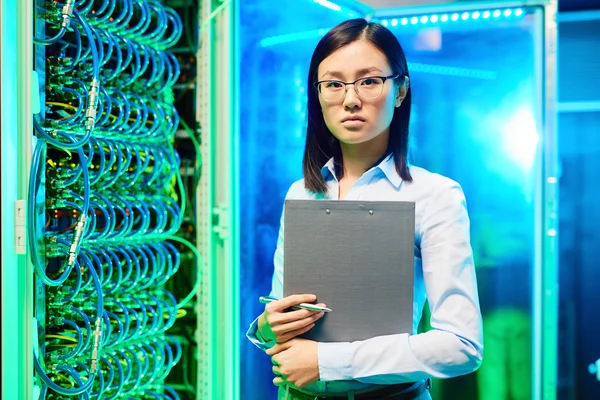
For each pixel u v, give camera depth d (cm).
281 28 221
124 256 185
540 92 231
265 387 220
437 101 248
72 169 162
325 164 145
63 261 170
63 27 148
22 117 141
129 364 180
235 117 210
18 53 141
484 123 243
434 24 236
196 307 213
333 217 124
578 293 348
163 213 199
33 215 141
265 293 221
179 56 216
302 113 228
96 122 168
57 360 155
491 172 243
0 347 135
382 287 122
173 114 209
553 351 229
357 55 127
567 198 349
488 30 238
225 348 210
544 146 230
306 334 125
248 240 217
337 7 220
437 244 123
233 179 210
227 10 208
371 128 128
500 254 243
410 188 130
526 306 240
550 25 225
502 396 244
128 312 186
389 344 118
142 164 193
